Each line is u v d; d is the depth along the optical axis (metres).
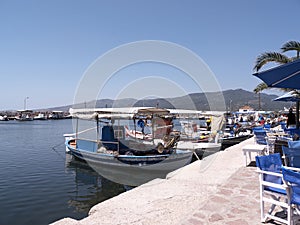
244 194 5.07
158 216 4.38
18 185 10.98
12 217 7.62
